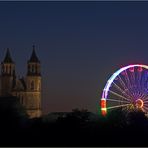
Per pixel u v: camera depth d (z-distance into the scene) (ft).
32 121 642.22
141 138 574.97
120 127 650.84
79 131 584.40
